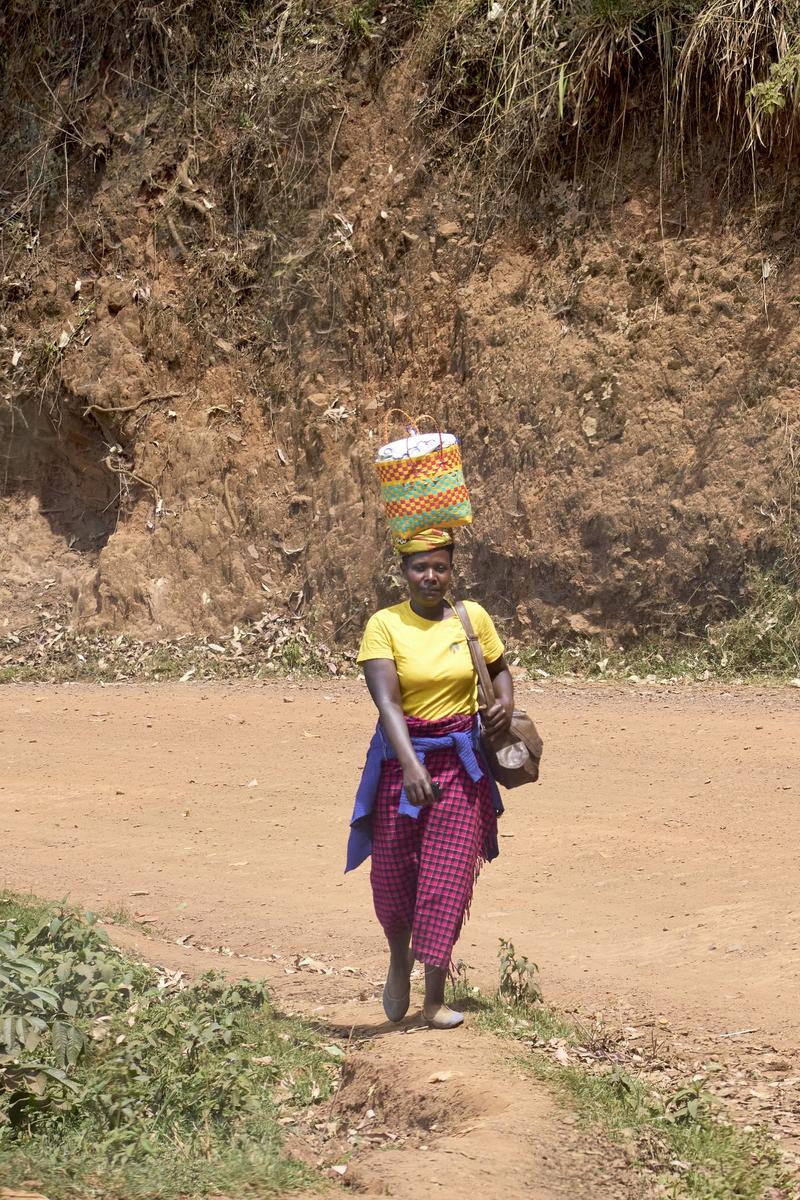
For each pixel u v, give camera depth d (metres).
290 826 8.02
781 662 11.77
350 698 11.80
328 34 15.69
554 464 13.18
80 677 14.30
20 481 17.05
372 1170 3.43
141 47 16.75
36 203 17.06
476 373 13.84
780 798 7.87
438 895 4.49
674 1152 3.57
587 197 13.55
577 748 9.49
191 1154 3.68
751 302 12.52
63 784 9.30
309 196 15.48
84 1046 4.26
